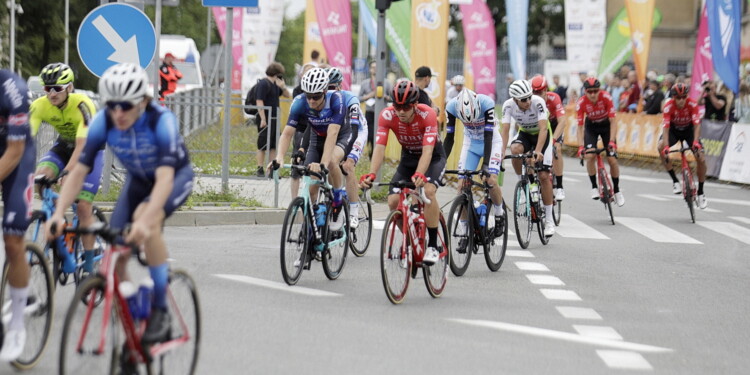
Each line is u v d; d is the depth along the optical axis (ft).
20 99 45.78
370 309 62.90
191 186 43.98
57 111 60.29
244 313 59.82
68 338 38.42
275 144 136.56
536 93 107.14
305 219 70.03
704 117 186.09
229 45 112.47
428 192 67.72
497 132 81.71
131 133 42.47
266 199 114.62
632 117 216.74
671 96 118.42
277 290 67.46
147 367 40.86
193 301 44.57
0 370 45.88
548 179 95.55
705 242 102.01
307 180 70.33
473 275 78.28
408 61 193.67
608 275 80.02
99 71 93.66
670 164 122.72
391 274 64.34
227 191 112.57
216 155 136.26
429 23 165.58
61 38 291.79
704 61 188.65
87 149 42.83
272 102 137.49
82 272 59.16
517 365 50.14
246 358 49.44
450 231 72.13
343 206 74.28
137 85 40.29
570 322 61.36
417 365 49.34
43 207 58.65
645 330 59.98
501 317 62.08
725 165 175.63
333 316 60.23
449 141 80.84
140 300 41.04
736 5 178.19
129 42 93.66
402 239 65.57
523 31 227.40
